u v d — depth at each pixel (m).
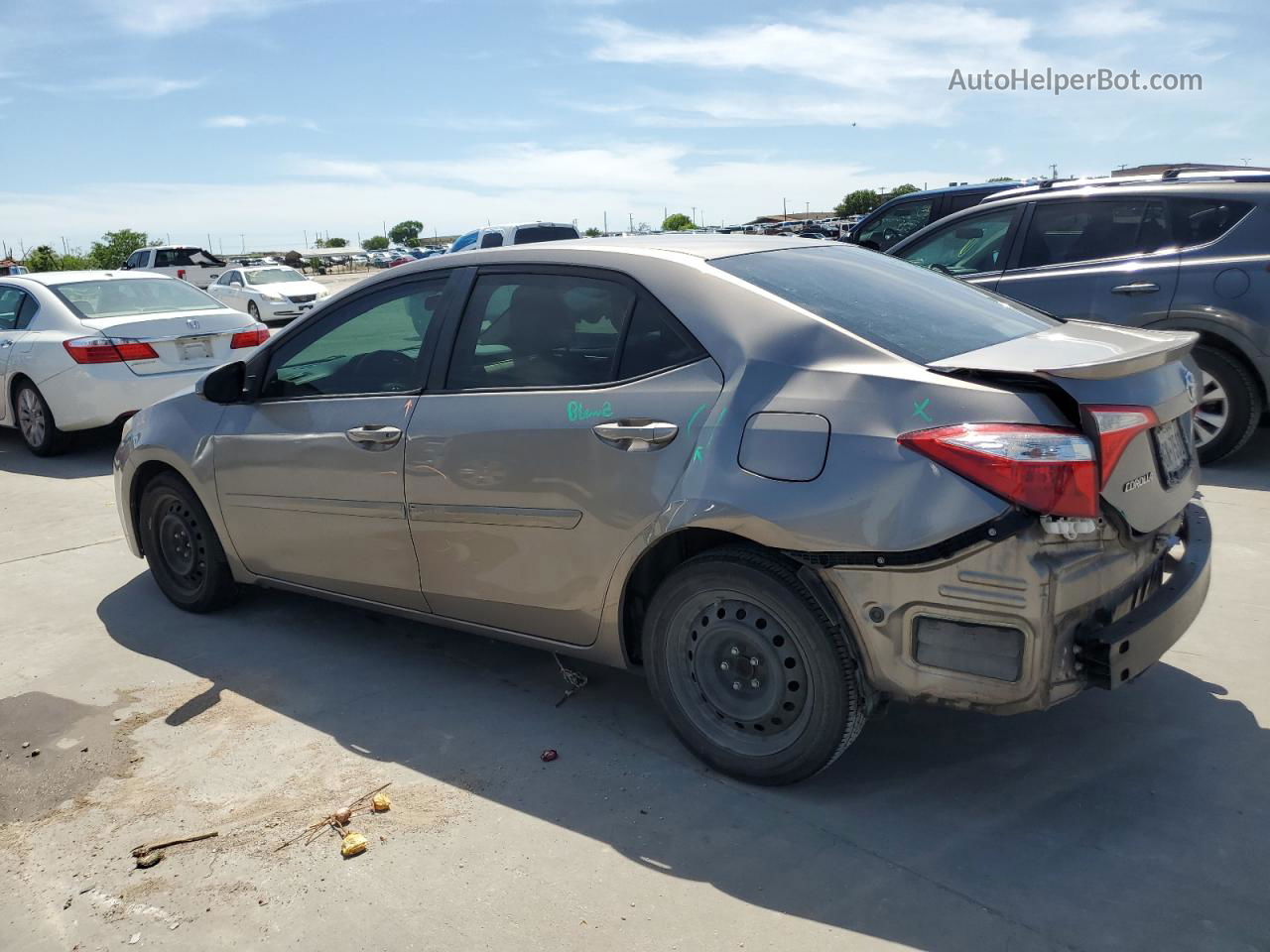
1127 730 3.23
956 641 2.55
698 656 3.04
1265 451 6.62
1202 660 3.68
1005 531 2.44
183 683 3.95
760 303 2.96
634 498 2.98
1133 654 2.54
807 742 2.83
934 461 2.52
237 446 4.13
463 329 3.52
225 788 3.16
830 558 2.64
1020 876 2.54
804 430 2.70
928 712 3.42
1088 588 2.49
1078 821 2.76
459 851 2.76
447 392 3.50
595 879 2.61
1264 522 5.18
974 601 2.49
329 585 4.05
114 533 6.11
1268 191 5.96
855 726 2.79
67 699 3.85
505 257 3.50
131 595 4.98
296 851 2.81
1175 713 3.32
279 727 3.55
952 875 2.55
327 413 3.84
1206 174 6.36
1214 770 2.98
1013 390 2.54
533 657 4.04
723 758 3.03
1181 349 2.85
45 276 8.80
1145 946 2.28
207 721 3.62
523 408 3.26
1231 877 2.50
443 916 2.50
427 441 3.47
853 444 2.62
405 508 3.57
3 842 2.93
